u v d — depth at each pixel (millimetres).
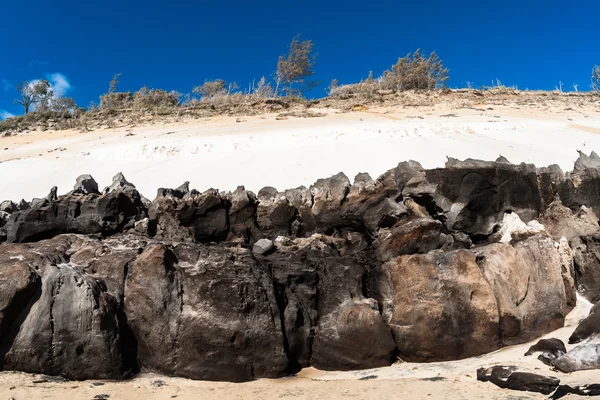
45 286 7504
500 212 10422
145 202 10852
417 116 25484
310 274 8539
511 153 17531
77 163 19656
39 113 35344
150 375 7402
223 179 16500
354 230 10500
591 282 9328
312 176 16172
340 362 7840
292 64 42031
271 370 7457
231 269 7992
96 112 33281
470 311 8023
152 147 20016
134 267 8031
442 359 7863
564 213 10422
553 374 6340
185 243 8609
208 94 38688
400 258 8531
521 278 8492
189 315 7609
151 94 36406
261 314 7695
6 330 7359
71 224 9789
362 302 8164
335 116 26734
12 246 8320
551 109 27250
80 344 7219
